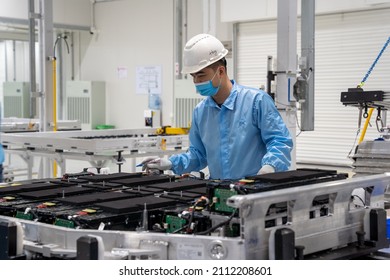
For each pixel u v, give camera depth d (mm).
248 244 1679
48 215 2021
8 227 1883
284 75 4598
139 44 8547
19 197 2332
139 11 8500
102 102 9008
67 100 9141
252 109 2756
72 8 8727
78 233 1826
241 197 1642
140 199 2143
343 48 6480
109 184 2533
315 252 1970
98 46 9094
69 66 9438
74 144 4992
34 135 5520
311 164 6828
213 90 2723
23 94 8680
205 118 2912
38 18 5883
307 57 4855
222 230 1839
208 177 3230
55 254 1821
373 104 3330
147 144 5246
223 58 2713
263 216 1727
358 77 6387
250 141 2793
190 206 2102
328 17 6566
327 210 2076
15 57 9391
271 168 2461
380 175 2201
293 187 1909
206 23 7062
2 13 7727
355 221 2113
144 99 8547
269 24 7012
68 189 2393
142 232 1808
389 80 6168
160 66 8297
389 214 2725
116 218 1956
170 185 2439
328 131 6660
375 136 6242
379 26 6180
